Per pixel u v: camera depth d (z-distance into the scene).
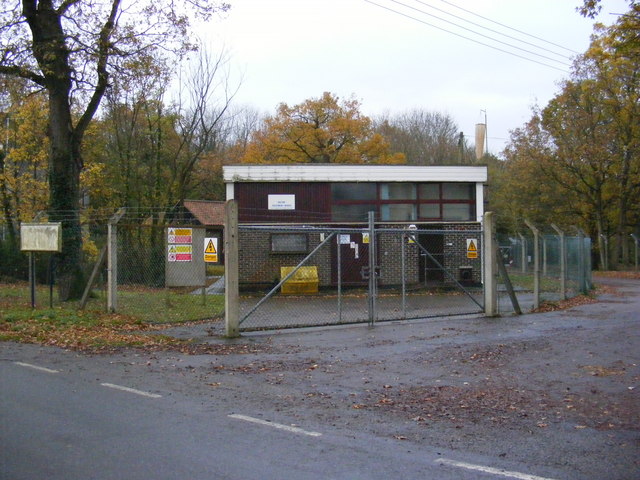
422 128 60.69
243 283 22.42
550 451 5.23
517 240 34.03
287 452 5.19
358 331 12.22
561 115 40.59
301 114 46.25
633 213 44.06
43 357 9.62
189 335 11.89
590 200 41.97
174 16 16.61
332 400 7.02
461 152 45.59
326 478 4.60
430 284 22.72
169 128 34.62
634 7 12.40
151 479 4.55
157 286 21.45
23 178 26.67
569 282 21.83
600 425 5.98
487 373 8.31
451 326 12.66
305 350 10.23
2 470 4.71
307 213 22.97
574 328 12.09
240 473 4.69
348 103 46.78
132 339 11.17
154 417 6.25
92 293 16.81
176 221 32.62
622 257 45.06
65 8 15.62
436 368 8.70
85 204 32.03
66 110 16.52
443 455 5.13
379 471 4.75
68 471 4.70
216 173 44.25
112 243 14.27
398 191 23.48
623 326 12.25
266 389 7.55
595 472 4.74
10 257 22.03
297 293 21.77
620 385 7.54
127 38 16.00
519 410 6.52
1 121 25.16
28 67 15.88
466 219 23.75
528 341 10.67
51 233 14.06
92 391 7.37
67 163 16.47
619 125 38.09
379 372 8.51
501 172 52.97
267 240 22.72
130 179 32.34
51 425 5.93
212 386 7.70
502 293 20.08
